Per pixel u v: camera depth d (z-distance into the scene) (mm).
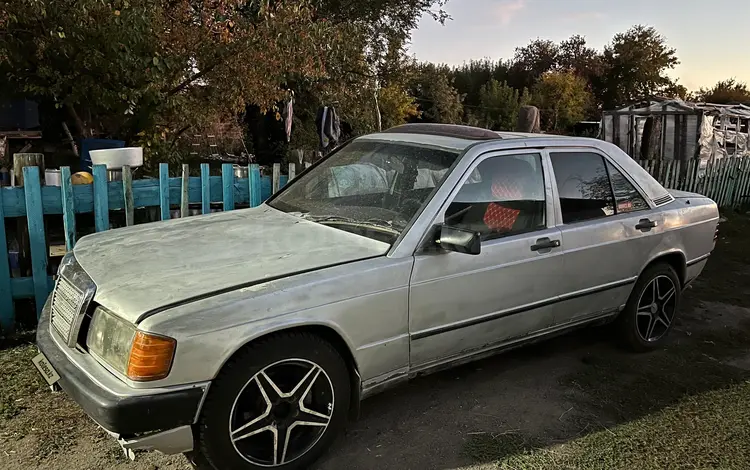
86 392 2453
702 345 4730
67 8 7938
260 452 2795
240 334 2568
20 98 11680
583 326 4160
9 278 4426
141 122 9758
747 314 5516
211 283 2701
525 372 4117
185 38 9297
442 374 4047
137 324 2443
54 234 6324
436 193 3314
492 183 3562
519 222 3635
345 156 4109
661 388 3928
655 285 4520
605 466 3035
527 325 3738
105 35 8172
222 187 5352
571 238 3824
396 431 3311
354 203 3666
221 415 2584
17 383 3656
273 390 2727
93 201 4703
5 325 4441
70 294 2893
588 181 4086
